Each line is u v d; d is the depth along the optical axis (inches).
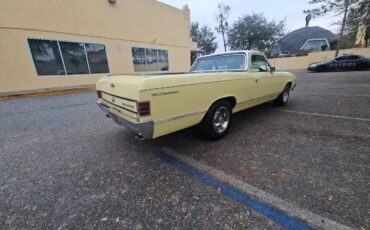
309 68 719.7
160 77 88.7
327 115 177.3
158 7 543.5
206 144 127.6
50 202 78.8
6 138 150.4
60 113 221.3
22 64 336.2
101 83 127.0
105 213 71.7
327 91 299.4
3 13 307.4
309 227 62.0
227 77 122.8
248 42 1270.9
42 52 355.3
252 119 176.6
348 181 83.0
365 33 417.7
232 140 132.0
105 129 165.5
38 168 105.9
